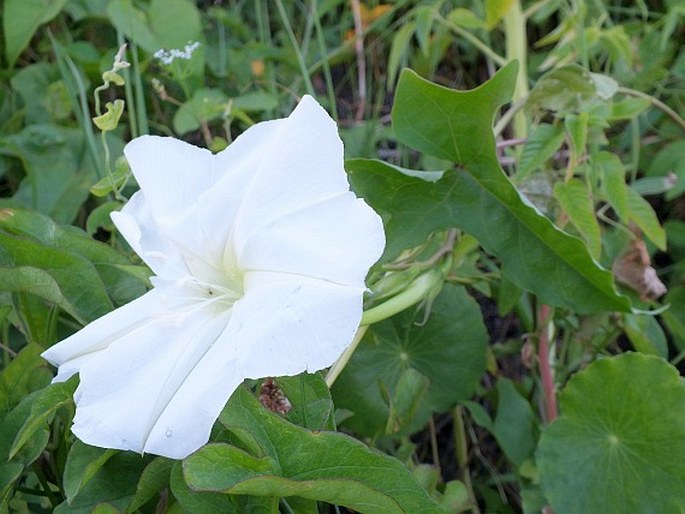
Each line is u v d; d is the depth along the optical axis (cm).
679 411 45
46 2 62
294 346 33
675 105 64
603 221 62
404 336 51
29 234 41
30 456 38
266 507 35
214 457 33
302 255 35
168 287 37
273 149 37
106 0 66
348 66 70
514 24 61
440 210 45
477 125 43
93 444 34
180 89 63
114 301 42
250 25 72
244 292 37
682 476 44
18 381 40
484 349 51
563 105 50
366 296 45
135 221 38
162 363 35
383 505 34
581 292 46
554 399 52
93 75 63
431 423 55
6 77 63
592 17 66
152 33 61
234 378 34
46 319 43
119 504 37
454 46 71
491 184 45
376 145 66
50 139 57
